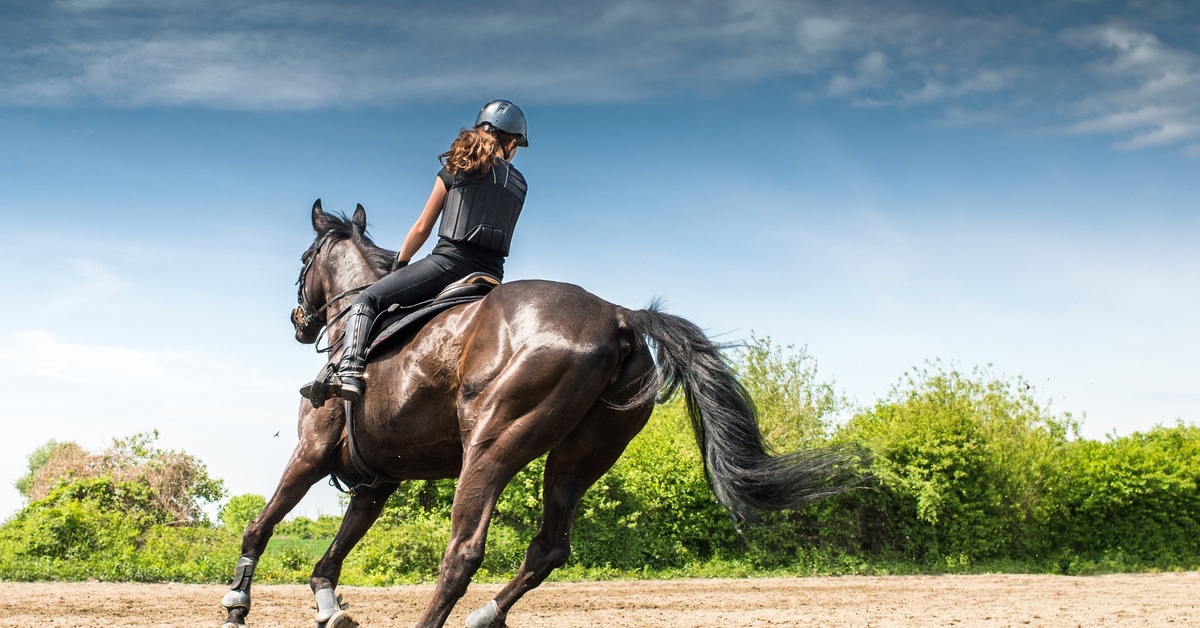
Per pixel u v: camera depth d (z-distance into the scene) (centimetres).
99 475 1791
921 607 1057
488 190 527
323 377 520
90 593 1044
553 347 444
